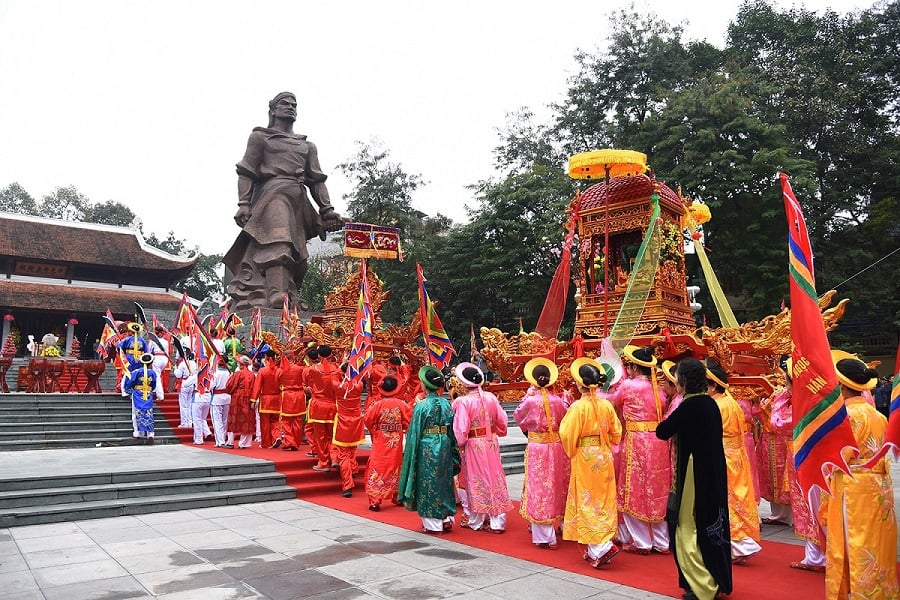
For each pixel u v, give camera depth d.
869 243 24.28
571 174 9.36
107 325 24.92
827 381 4.66
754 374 8.04
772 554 6.66
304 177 26.77
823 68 26.61
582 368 6.34
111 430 14.13
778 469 8.05
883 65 26.72
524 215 28.02
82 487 8.43
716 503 4.89
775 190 21.34
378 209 35.81
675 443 5.27
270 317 23.89
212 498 8.85
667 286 8.86
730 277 23.61
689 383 5.15
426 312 11.46
